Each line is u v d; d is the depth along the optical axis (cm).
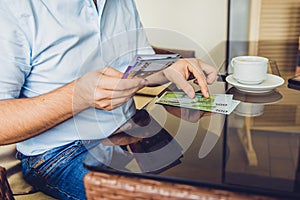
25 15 98
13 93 98
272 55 214
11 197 84
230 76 119
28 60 102
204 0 224
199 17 228
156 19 234
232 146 78
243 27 226
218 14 225
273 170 67
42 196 106
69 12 106
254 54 214
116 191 66
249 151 75
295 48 214
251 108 99
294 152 75
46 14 102
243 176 65
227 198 60
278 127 87
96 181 66
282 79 115
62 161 105
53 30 103
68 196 102
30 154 112
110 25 121
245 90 110
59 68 106
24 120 91
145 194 64
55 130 107
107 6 119
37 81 107
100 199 68
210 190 62
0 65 95
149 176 66
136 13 138
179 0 227
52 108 92
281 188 61
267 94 109
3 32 96
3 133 90
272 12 219
